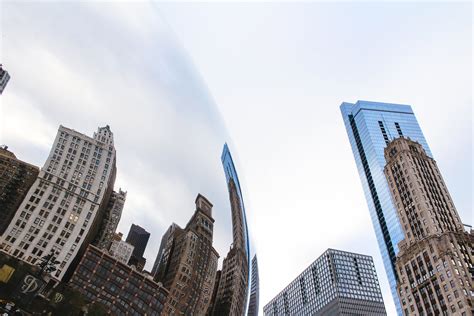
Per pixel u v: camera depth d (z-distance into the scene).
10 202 2.55
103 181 2.92
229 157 4.92
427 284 98.00
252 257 5.53
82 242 2.76
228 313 4.19
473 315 82.06
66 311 2.62
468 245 98.00
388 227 172.88
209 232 3.96
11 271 2.51
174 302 3.31
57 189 2.71
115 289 2.88
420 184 121.06
